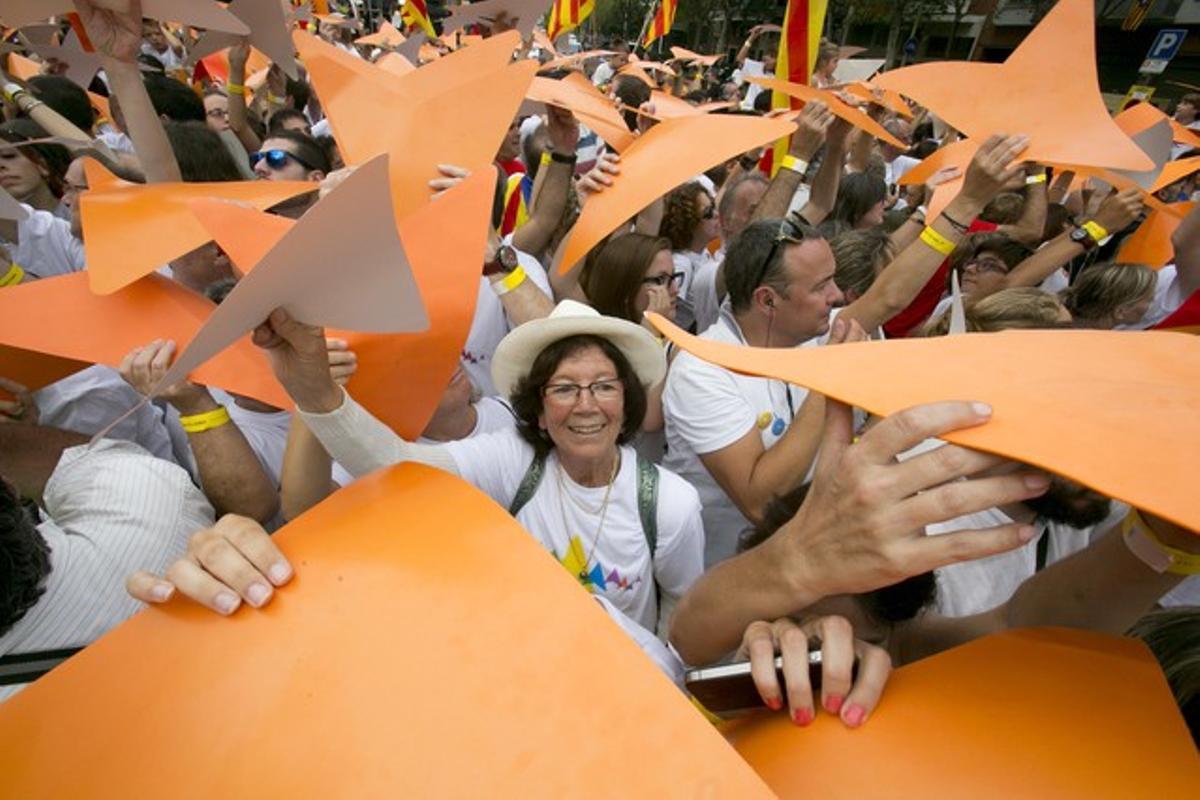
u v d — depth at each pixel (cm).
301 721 60
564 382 164
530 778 55
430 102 155
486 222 123
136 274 120
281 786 57
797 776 62
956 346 65
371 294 76
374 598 67
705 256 404
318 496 142
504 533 72
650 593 177
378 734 58
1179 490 45
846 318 210
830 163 344
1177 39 882
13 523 103
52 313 122
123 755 59
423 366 122
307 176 318
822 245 212
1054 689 62
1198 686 71
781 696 70
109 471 135
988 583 139
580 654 61
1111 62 2086
